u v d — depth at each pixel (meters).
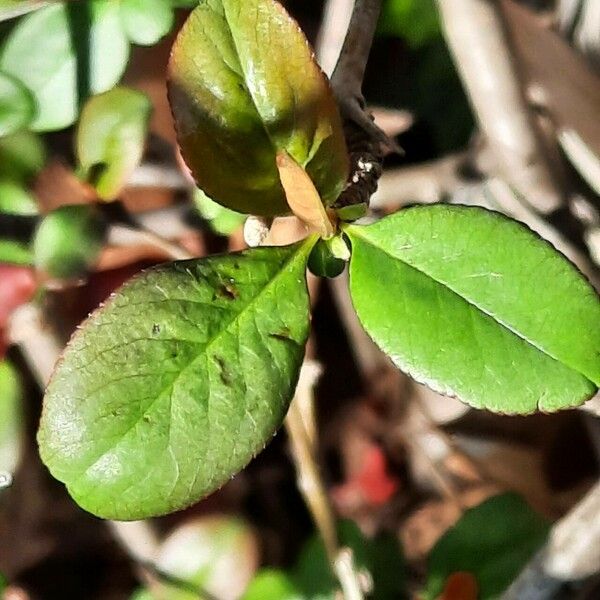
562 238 0.27
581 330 0.19
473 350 0.19
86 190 0.30
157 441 0.18
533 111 0.26
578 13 0.31
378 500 0.37
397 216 0.19
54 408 0.18
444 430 0.36
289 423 0.29
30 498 0.35
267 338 0.19
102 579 0.36
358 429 0.37
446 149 0.36
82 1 0.27
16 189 0.30
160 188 0.32
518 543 0.28
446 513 0.36
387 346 0.19
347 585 0.28
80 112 0.28
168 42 0.31
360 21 0.21
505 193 0.28
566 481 0.35
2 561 0.35
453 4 0.24
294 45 0.19
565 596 0.23
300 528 0.36
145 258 0.32
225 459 0.19
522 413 0.19
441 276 0.19
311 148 0.19
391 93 0.36
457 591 0.28
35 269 0.29
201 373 0.19
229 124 0.19
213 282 0.19
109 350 0.18
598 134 0.29
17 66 0.27
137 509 0.18
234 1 0.19
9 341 0.30
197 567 0.30
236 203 0.20
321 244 0.19
